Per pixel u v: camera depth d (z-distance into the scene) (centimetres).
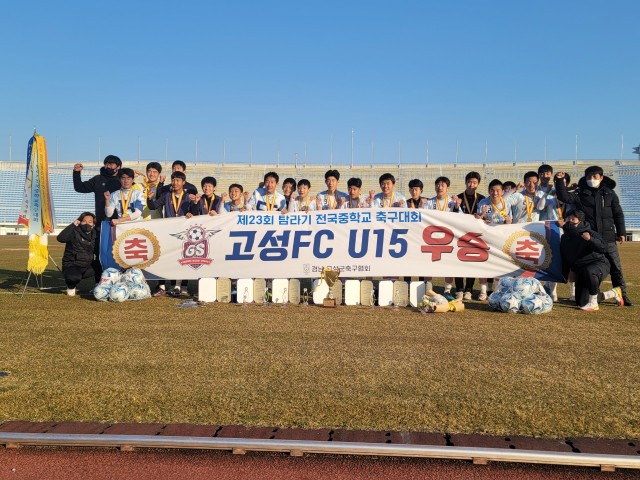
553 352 536
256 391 413
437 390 417
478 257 863
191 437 328
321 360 500
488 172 5300
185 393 408
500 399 399
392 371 466
